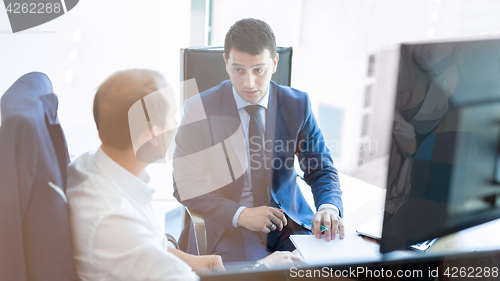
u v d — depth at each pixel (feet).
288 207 4.35
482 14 6.00
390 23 6.24
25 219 2.02
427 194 2.93
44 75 2.80
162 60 5.38
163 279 2.18
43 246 2.07
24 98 2.27
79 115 4.17
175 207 5.74
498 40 2.75
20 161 1.95
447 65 2.85
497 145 2.85
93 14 4.34
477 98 2.83
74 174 2.32
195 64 4.30
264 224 3.80
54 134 2.29
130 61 4.87
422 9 6.16
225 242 3.77
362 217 3.64
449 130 2.88
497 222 3.03
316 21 6.69
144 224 2.20
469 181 2.92
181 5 5.65
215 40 6.61
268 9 6.86
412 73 2.93
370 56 6.34
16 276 2.03
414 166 2.92
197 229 3.70
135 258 2.12
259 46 4.13
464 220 2.97
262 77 4.26
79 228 2.15
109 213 2.10
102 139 2.33
